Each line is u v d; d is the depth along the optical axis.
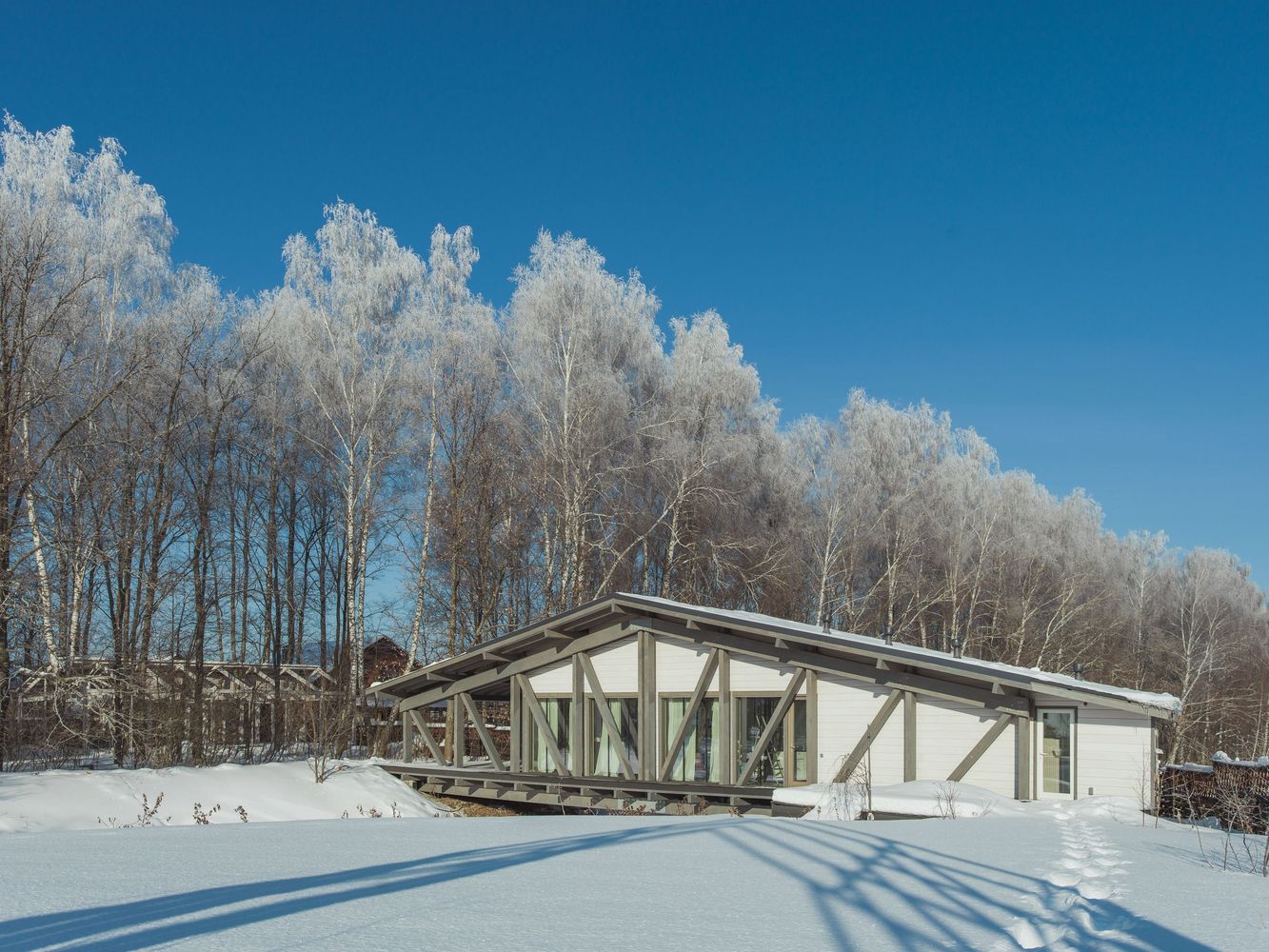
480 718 25.12
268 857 8.38
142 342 29.97
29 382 26.11
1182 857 9.09
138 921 5.35
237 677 34.81
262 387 36.09
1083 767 17.33
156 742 24.66
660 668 22.22
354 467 35.28
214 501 36.72
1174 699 17.19
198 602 30.73
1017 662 43.06
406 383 35.41
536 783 22.78
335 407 35.66
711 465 36.03
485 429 35.72
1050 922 5.57
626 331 38.56
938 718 18.97
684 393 38.06
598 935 5.07
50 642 23.48
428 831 11.38
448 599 35.00
